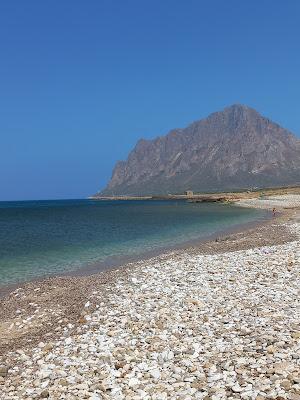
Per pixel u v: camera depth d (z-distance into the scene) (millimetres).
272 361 12023
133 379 11844
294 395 10133
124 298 19859
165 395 10906
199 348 13594
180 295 19438
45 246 45812
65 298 21969
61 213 138125
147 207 173875
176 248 41219
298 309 16438
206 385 11211
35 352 15000
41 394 11539
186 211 119875
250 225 63312
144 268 26672
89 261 35750
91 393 11344
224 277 22219
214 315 16562
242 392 10594
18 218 107625
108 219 93562
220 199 194000
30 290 24719
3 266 34312
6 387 12414
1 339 17375
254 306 17250
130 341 14703
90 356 13875
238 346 13344
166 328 15664
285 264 24344
